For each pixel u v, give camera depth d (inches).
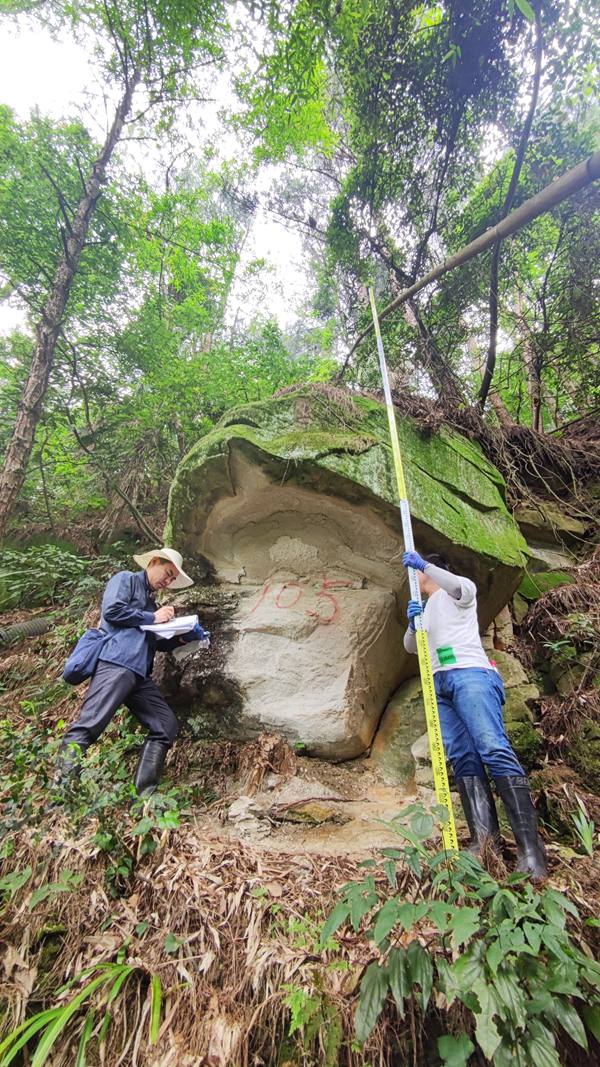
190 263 268.5
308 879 76.2
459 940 46.1
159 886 73.5
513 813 75.4
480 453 149.4
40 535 249.9
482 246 124.6
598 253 172.2
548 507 181.6
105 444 246.4
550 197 101.7
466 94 167.0
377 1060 53.2
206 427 249.0
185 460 113.5
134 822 82.3
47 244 228.1
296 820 95.3
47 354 215.0
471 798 81.8
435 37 156.1
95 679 97.6
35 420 209.9
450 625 90.9
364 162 191.3
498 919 53.2
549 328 191.6
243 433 105.3
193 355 306.0
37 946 70.2
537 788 100.2
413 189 194.1
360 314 226.8
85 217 226.1
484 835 76.9
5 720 109.3
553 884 68.6
